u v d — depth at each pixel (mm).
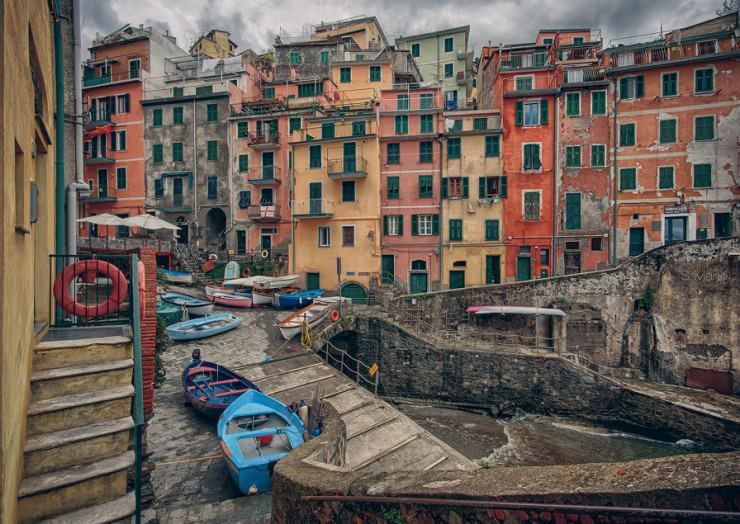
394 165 32906
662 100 29469
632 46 31484
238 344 20266
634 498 2311
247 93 40281
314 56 43969
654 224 29500
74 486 4309
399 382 23016
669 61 28891
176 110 38219
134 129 39000
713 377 22875
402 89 34562
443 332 25312
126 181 39094
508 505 2637
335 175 31766
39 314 6375
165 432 12062
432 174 32438
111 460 4625
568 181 30703
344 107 37812
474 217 31906
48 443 4312
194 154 37719
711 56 28297
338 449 7656
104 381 5215
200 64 42281
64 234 10016
